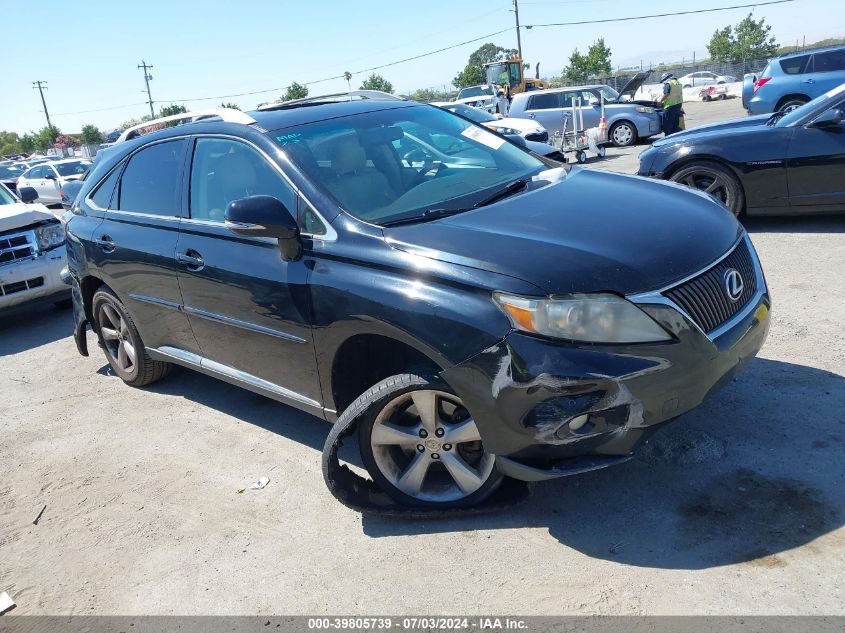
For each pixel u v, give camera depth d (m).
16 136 99.62
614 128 18.25
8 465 4.25
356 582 2.83
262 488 3.62
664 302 2.59
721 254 2.92
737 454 3.25
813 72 15.53
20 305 7.08
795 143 6.47
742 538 2.73
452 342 2.71
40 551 3.34
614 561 2.72
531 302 2.56
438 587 2.74
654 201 3.28
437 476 3.22
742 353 2.87
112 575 3.09
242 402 4.74
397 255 2.93
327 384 3.33
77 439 4.49
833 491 2.91
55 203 20.91
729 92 37.34
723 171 6.90
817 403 3.57
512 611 2.56
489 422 2.73
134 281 4.43
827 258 5.86
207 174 3.95
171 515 3.48
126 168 4.66
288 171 3.47
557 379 2.52
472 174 3.74
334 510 3.36
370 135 3.82
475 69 59.06
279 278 3.34
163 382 5.29
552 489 3.23
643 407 2.60
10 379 5.84
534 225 2.96
